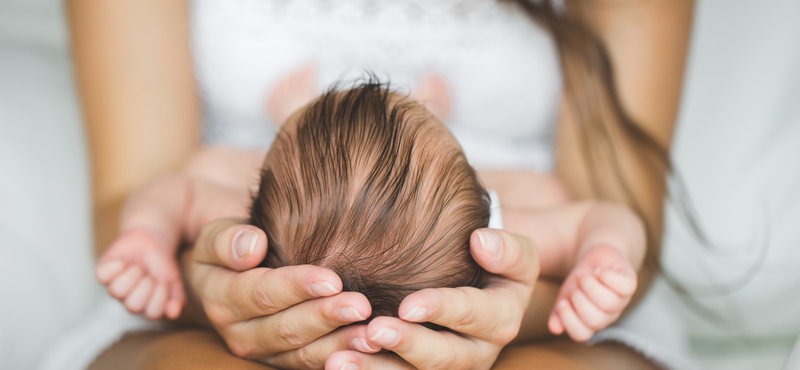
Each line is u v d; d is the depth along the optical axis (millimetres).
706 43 1323
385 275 604
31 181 1085
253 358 666
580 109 1244
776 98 1222
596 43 1220
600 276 740
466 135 1304
